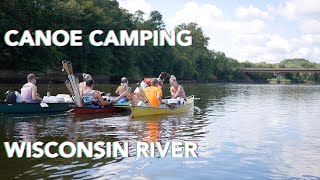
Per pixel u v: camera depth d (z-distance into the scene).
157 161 6.05
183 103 14.19
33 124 9.80
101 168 5.55
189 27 115.81
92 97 12.91
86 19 52.97
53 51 42.72
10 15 38.53
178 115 12.93
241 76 131.75
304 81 158.25
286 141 8.17
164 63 82.38
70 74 12.40
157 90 12.89
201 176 5.32
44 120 10.70
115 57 61.31
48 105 12.55
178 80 93.12
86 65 52.78
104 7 66.19
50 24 43.53
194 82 101.31
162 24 91.44
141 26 80.88
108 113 12.91
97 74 56.16
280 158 6.50
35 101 12.31
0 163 5.68
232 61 138.00
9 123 9.92
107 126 9.66
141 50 74.06
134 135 8.31
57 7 46.00
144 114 12.15
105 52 55.28
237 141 8.01
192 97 17.98
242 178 5.27
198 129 9.59
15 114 11.82
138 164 5.84
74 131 8.69
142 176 5.23
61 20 46.84
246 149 7.20
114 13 66.06
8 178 4.94
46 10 42.75
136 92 13.56
